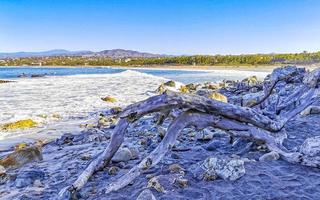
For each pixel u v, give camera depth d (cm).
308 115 1051
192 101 573
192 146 759
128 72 6712
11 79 4778
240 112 616
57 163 746
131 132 1041
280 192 464
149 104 568
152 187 498
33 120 1454
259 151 654
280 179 509
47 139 1095
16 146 1001
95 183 561
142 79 4559
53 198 518
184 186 494
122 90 2909
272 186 484
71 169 692
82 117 1576
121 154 673
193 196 463
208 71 7756
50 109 1819
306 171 541
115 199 479
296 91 783
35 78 5062
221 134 837
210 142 759
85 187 548
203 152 693
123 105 1989
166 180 505
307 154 582
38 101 2159
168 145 559
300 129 862
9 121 1447
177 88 2577
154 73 7188
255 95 1232
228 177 512
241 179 511
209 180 513
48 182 616
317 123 930
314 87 739
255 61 10431
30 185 605
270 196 453
